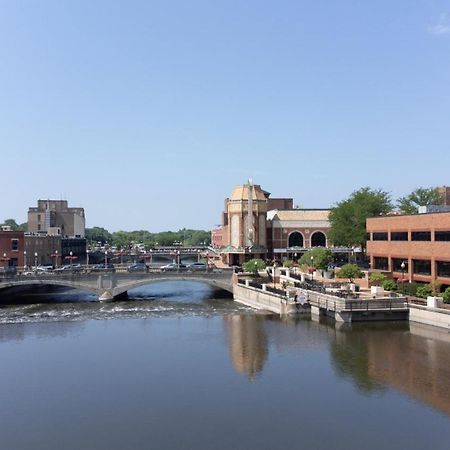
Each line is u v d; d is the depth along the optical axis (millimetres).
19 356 52219
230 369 46719
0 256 118375
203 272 98250
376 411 36125
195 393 40438
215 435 32656
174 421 34969
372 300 65688
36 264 122250
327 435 32438
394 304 66062
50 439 32406
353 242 115125
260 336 60469
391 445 31000
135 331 64500
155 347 55562
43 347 56125
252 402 38312
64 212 189125
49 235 142500
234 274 98250
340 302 66438
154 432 33250
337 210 119000
